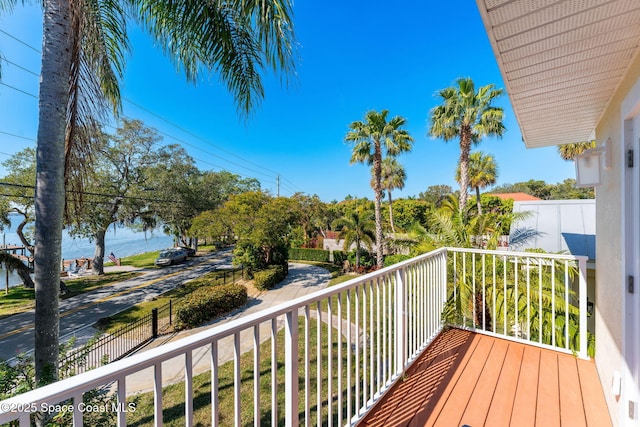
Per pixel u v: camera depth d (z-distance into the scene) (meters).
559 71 1.64
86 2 2.58
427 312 2.53
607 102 2.06
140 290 11.73
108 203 12.95
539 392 1.91
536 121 2.51
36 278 2.41
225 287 9.21
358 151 12.14
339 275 13.42
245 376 4.36
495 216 6.23
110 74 3.07
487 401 1.82
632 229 1.50
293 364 1.22
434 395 1.89
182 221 16.31
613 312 1.77
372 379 1.76
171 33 2.99
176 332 7.13
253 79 3.13
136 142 13.88
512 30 1.30
